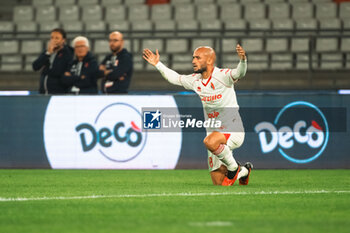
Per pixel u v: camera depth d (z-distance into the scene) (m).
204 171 36.97
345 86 43.50
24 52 61.06
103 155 38.81
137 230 13.95
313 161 38.47
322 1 62.22
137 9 64.94
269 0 63.28
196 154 38.50
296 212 17.17
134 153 38.59
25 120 39.56
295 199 20.47
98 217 16.16
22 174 34.50
